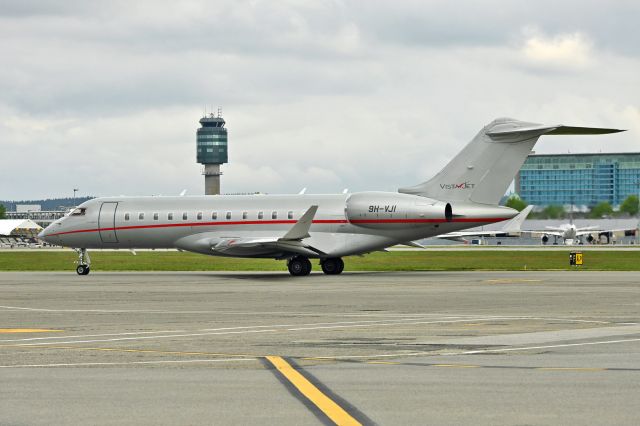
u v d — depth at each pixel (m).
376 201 138.50
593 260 190.25
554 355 47.97
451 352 49.50
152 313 76.00
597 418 31.77
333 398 35.81
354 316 72.31
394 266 173.12
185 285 115.62
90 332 61.31
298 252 138.12
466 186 136.75
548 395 36.19
